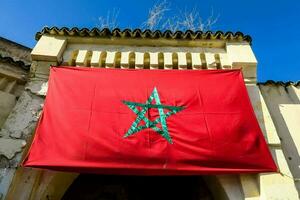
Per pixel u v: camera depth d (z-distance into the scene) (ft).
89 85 21.65
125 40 26.17
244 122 19.94
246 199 17.89
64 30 26.12
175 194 22.84
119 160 17.81
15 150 18.88
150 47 26.27
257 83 25.03
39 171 18.57
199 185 22.08
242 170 17.99
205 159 18.12
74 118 19.60
